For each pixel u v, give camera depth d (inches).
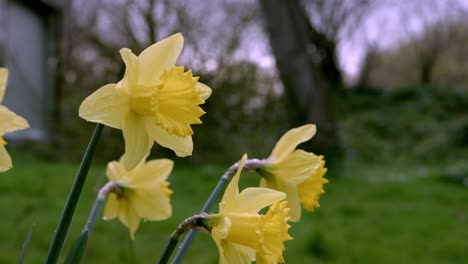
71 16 435.5
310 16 730.2
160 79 31.3
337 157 324.8
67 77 402.0
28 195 169.3
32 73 338.6
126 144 31.0
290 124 326.3
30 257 107.8
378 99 733.9
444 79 1018.7
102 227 130.8
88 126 315.9
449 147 550.0
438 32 931.3
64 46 403.2
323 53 745.0
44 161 298.2
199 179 256.5
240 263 31.4
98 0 431.8
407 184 302.4
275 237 30.9
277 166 41.0
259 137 340.8
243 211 31.6
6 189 173.8
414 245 154.1
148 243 124.2
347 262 134.0
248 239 30.3
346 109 693.3
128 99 31.3
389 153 547.5
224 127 332.5
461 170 346.3
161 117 31.0
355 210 207.3
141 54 31.9
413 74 1038.4
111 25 388.8
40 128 338.6
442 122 642.8
